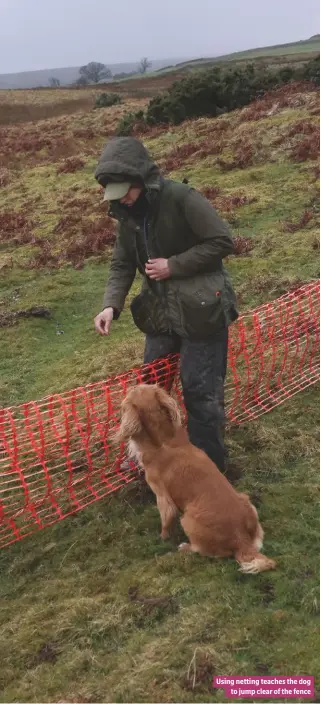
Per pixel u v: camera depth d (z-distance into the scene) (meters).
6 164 17.92
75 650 3.07
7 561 4.10
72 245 10.55
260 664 2.73
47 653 3.10
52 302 8.58
